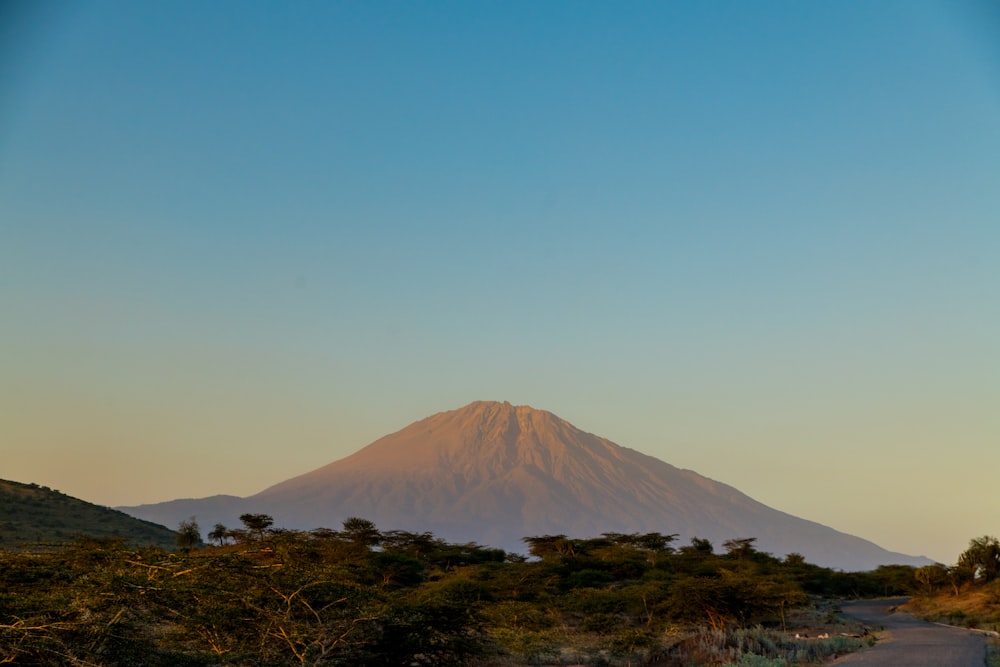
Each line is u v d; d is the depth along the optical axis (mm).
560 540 126250
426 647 25391
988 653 39594
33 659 15961
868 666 35094
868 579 123688
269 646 21453
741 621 57125
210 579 20672
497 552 116688
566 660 41344
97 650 16844
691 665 38500
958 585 92625
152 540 88500
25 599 16750
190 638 20719
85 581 17953
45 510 86875
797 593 62625
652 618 59906
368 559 67750
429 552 111750
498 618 52000
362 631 23828
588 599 59188
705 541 143000
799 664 37312
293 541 24641
